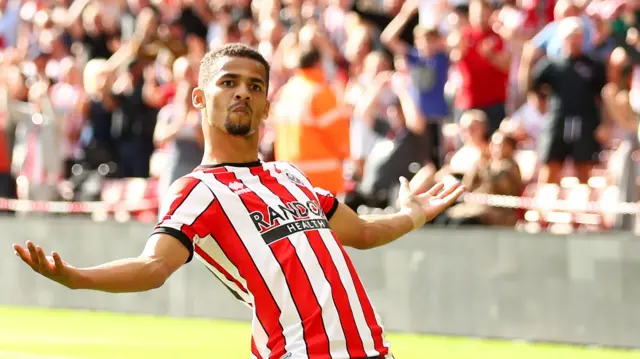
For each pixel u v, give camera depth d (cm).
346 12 3133
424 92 2716
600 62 2581
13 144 3194
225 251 989
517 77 2842
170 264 961
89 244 2842
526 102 2778
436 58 2741
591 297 2280
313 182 2492
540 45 2691
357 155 2789
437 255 2436
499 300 2370
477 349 2281
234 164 1031
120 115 3138
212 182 1009
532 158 2723
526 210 2564
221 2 3347
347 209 1120
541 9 2922
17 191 3197
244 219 994
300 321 962
